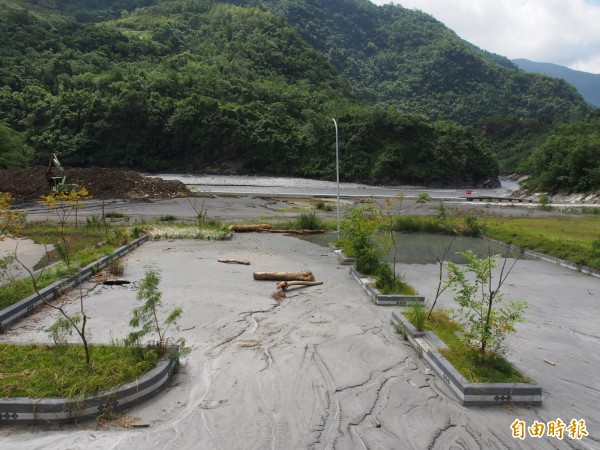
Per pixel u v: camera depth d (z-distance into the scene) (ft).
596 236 64.54
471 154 215.31
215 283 36.27
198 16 370.53
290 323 27.89
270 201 105.91
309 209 94.12
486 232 69.26
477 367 20.25
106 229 54.13
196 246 53.36
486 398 18.53
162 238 57.26
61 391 16.25
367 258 39.68
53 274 33.30
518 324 29.84
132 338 19.66
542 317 31.73
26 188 91.97
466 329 25.77
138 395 17.30
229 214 83.76
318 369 21.38
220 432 15.88
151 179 107.76
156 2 432.66
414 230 72.43
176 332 25.40
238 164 211.41
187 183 169.89
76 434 15.34
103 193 97.81
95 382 16.69
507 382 19.10
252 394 18.71
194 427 16.11
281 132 220.02
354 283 38.11
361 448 15.33
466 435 16.46
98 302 30.14
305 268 43.57
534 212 100.99
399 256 52.95
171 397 18.15
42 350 19.75
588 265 47.55
